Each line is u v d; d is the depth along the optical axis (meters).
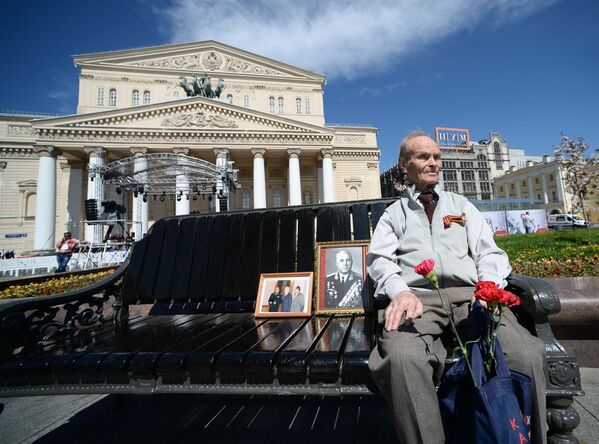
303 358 1.38
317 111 41.84
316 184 41.94
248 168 41.22
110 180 19.80
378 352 1.36
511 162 83.00
